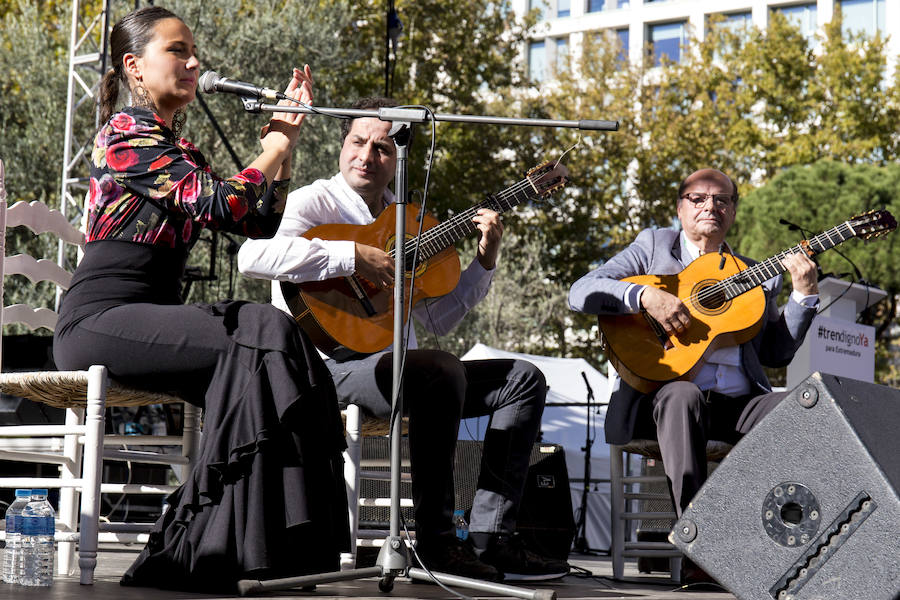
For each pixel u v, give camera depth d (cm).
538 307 1931
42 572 260
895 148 1991
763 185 1944
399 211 257
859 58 2017
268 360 254
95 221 271
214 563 243
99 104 287
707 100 2130
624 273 388
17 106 1372
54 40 1424
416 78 1855
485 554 316
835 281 534
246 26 1391
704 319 367
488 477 319
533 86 1988
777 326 380
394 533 255
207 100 1336
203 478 246
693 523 201
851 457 187
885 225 364
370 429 347
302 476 250
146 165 260
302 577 240
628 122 2102
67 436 314
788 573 191
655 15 3028
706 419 328
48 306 1166
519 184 353
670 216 2056
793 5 2891
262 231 272
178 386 267
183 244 276
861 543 186
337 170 1395
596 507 928
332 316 324
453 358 295
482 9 1902
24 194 1316
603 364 2011
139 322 261
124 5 1394
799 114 2044
